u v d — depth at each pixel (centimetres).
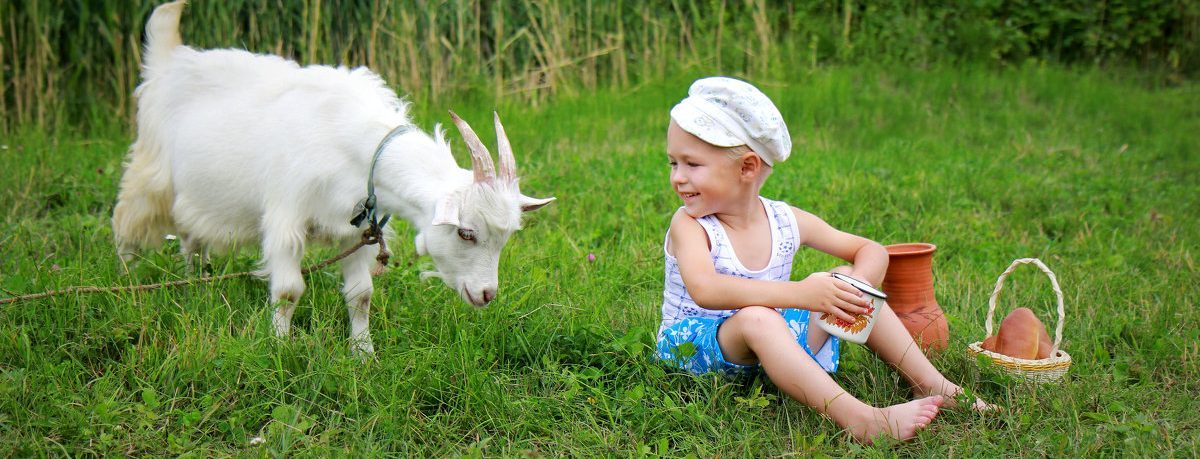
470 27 885
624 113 859
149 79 427
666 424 309
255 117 375
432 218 336
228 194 384
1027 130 880
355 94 372
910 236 538
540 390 337
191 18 768
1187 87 1095
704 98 297
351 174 358
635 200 581
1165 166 769
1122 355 373
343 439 297
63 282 378
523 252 473
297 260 369
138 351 334
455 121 327
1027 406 313
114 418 297
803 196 600
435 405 324
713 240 306
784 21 1127
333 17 838
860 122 873
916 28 1077
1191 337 378
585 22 962
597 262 465
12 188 546
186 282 382
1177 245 536
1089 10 1142
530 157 697
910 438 291
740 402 311
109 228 488
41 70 730
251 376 323
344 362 330
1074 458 283
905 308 352
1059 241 559
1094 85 1016
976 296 436
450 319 372
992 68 1077
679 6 1052
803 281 296
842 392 293
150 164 423
